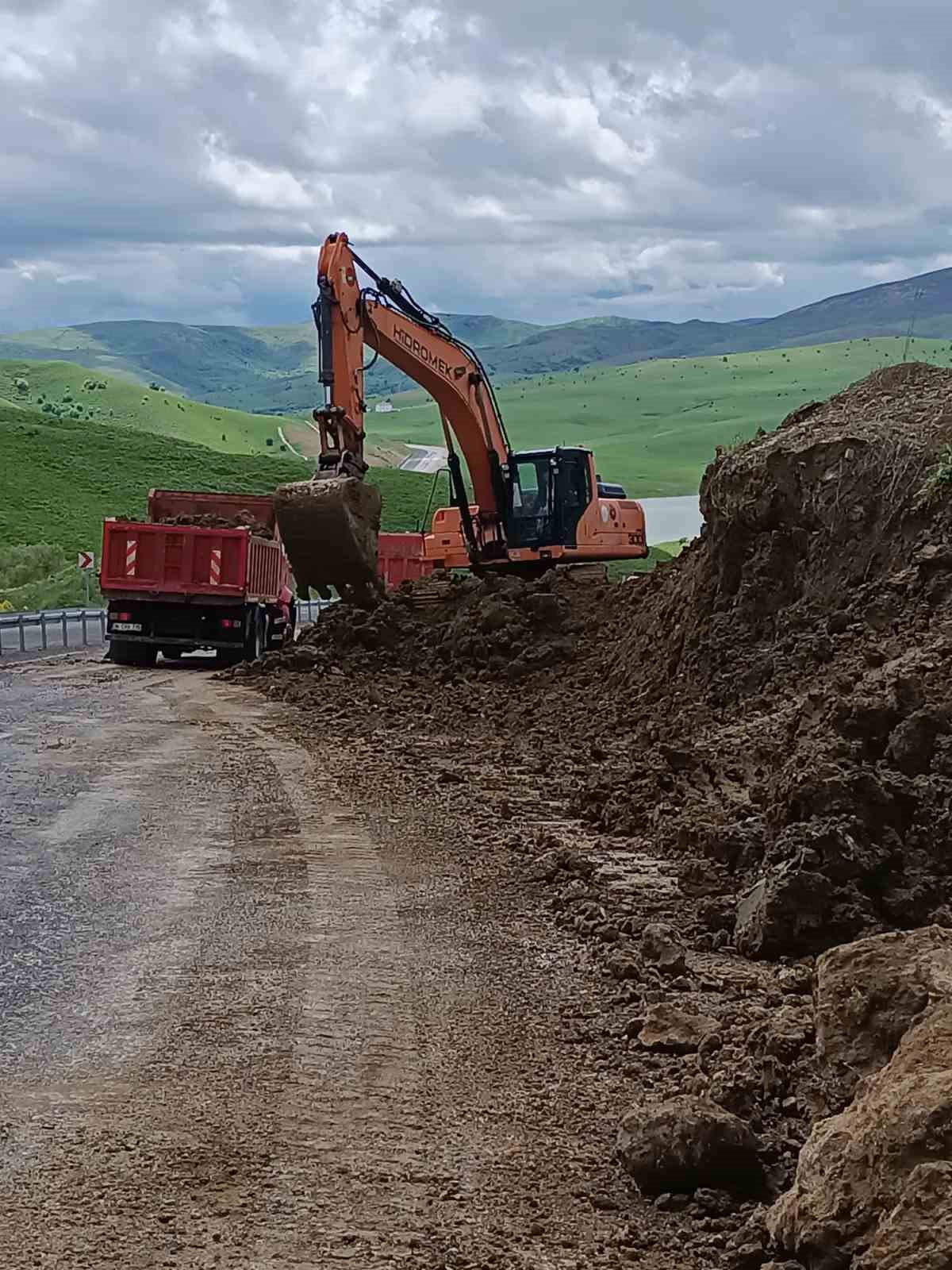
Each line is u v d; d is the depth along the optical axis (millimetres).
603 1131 6133
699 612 18312
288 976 8305
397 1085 6637
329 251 24094
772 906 8656
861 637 14664
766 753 12891
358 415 24547
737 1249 5023
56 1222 5207
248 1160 5781
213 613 28906
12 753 16703
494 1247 5078
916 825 9305
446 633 25141
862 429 17516
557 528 28703
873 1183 4664
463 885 10539
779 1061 6637
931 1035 5156
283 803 13750
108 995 7965
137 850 11664
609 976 8352
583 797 13344
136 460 106000
